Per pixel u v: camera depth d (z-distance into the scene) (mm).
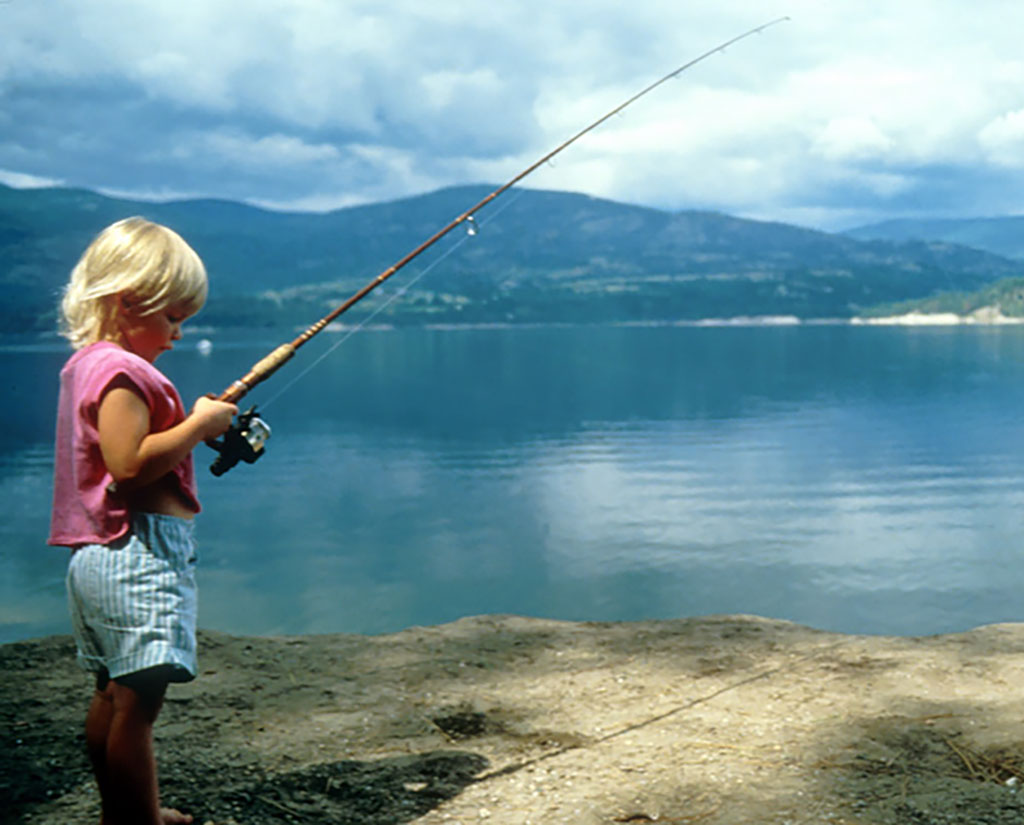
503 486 76688
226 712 2867
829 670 3164
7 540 54156
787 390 149125
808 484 74500
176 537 1858
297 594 47938
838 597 44406
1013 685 2980
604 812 2219
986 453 90250
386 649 3471
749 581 47438
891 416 118000
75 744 2615
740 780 2361
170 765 2482
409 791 2340
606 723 2762
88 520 1810
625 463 87312
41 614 39062
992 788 2279
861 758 2473
